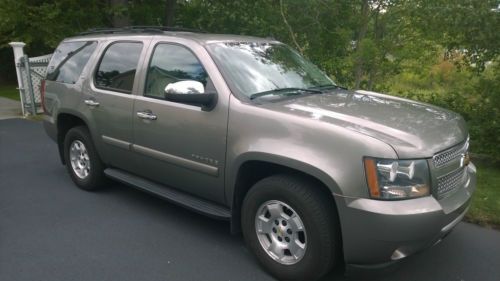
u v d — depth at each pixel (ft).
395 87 31.42
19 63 35.04
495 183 18.60
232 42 14.39
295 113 11.30
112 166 17.13
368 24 29.66
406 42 27.48
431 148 10.31
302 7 30.27
